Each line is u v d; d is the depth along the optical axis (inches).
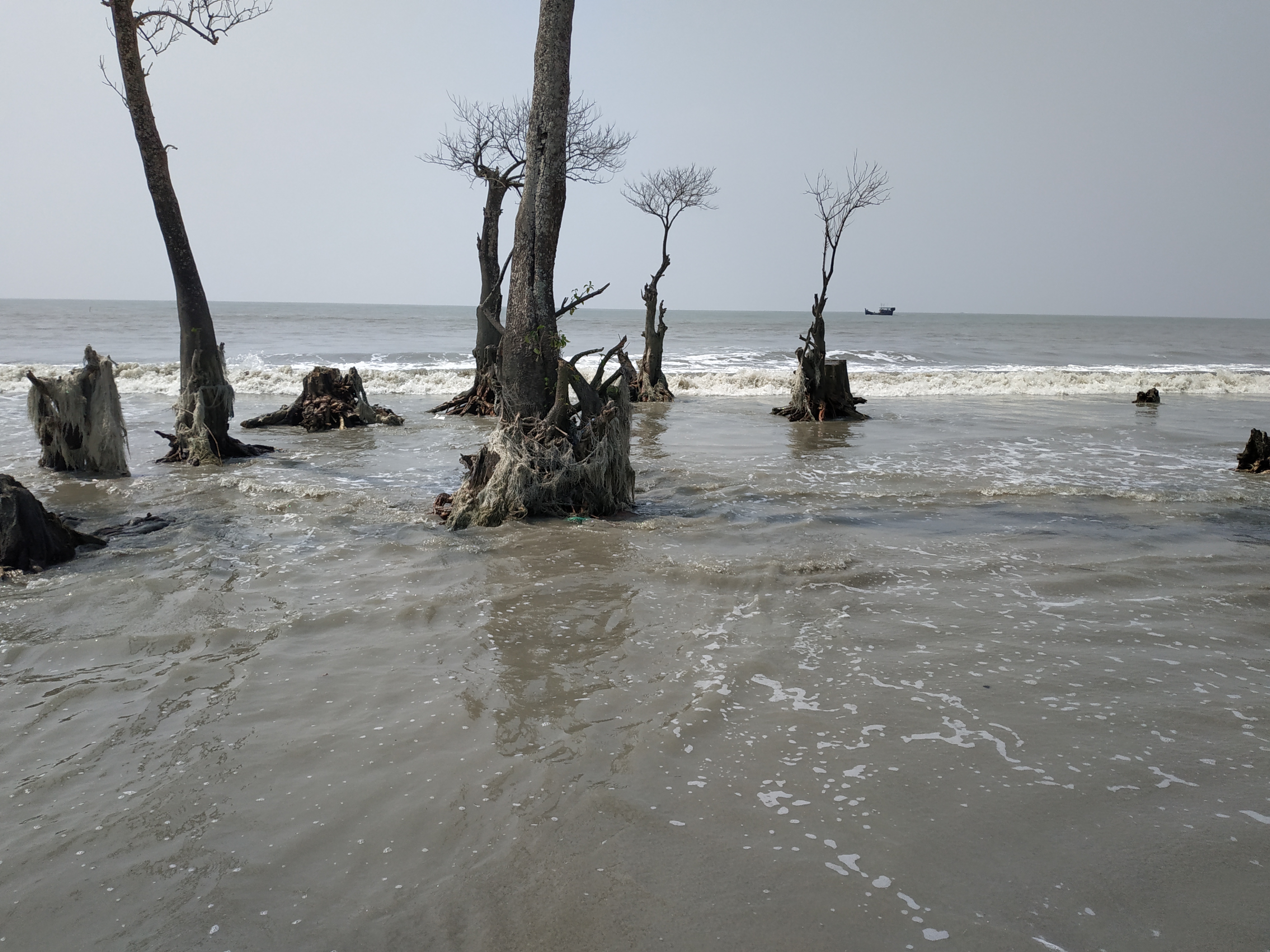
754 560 294.8
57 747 163.2
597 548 312.5
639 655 211.0
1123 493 412.2
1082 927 112.7
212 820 138.1
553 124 364.2
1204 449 584.1
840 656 211.2
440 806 141.8
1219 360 1849.2
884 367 1542.8
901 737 168.1
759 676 197.9
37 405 455.8
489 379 776.9
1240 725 173.5
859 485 442.3
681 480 454.3
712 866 126.0
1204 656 211.6
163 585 262.2
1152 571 284.0
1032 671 201.9
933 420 755.4
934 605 250.8
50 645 213.6
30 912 116.1
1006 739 167.5
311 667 201.9
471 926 113.0
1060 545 319.9
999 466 510.6
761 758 159.2
